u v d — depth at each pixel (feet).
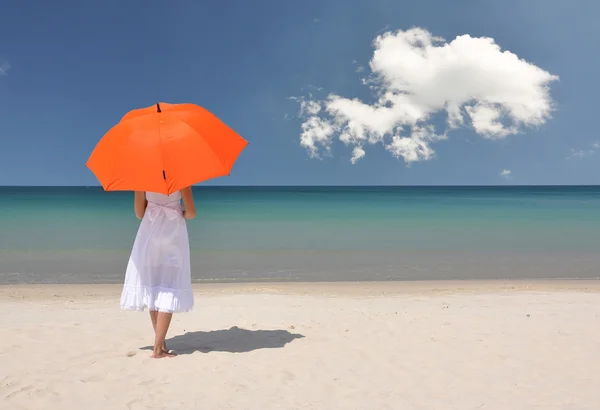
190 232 72.43
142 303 16.10
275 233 71.15
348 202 181.27
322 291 33.30
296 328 21.30
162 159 13.96
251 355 17.15
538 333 20.25
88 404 12.86
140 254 16.10
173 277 16.19
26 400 13.08
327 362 16.44
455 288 34.65
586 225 83.35
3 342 18.53
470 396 13.57
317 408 12.75
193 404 12.90
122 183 13.97
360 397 13.50
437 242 61.46
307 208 137.28
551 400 13.26
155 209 16.14
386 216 105.29
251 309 25.99
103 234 66.54
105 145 14.75
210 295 31.40
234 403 13.00
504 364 16.26
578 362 16.46
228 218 100.07
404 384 14.48
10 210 117.70
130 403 12.94
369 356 17.13
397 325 21.75
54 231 70.23
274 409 12.65
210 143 14.53
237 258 48.96
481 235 68.95
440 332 20.44
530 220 93.81
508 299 29.84
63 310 25.75
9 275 38.81
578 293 32.24
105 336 19.76
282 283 36.50
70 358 16.67
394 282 37.14
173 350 17.89
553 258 49.44
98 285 34.96
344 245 58.59
